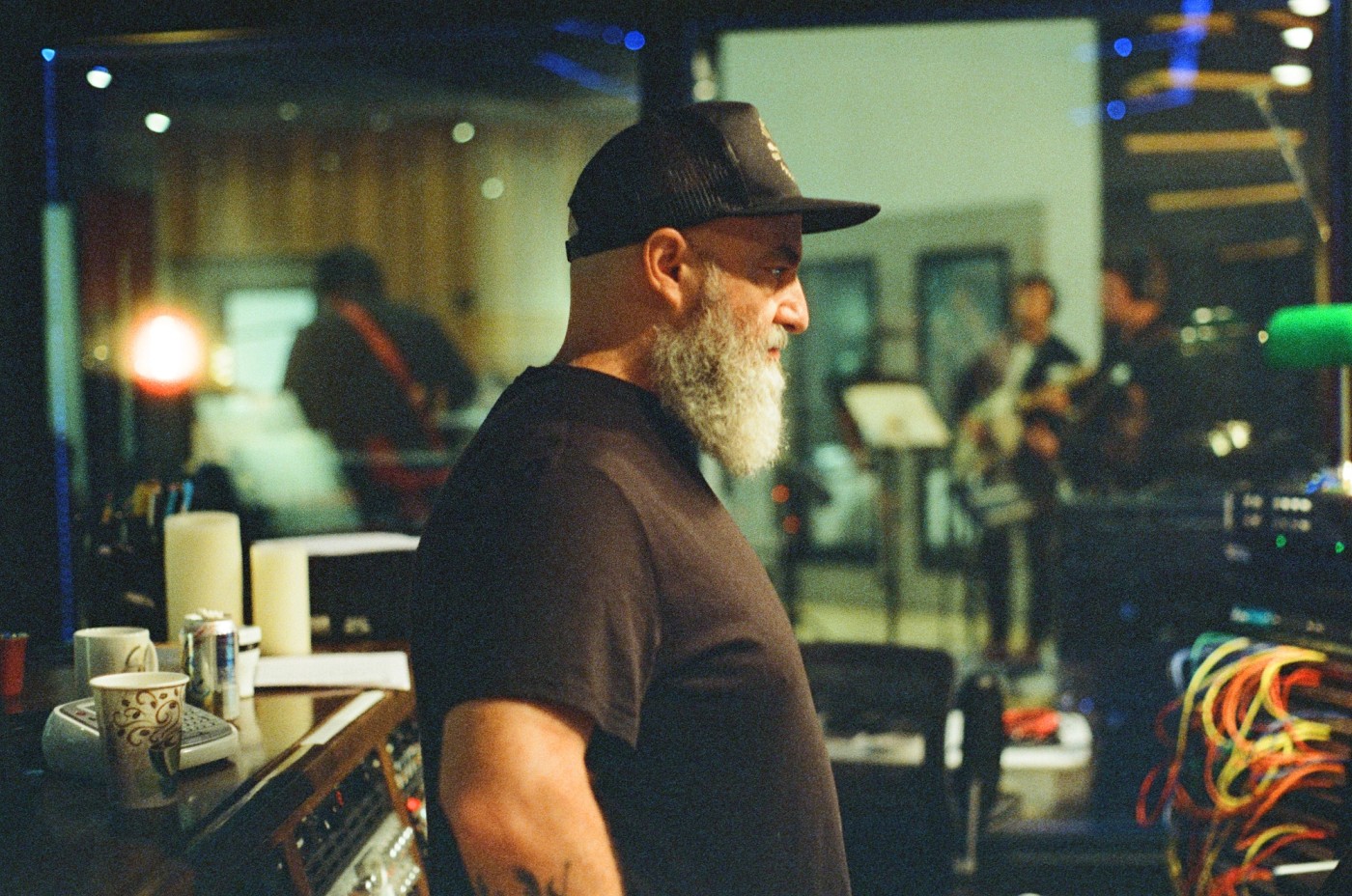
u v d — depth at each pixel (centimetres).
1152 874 310
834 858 117
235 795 125
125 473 361
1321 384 277
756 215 114
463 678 99
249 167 840
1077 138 691
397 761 179
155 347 395
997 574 570
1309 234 580
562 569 100
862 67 729
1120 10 268
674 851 107
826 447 743
